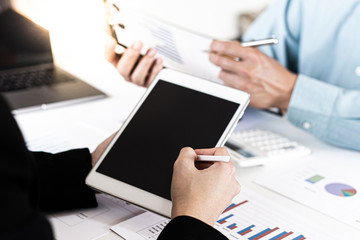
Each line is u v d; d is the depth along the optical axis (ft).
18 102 3.37
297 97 3.17
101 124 3.18
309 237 2.02
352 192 2.42
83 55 3.95
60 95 3.53
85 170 2.25
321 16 3.85
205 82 2.33
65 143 2.88
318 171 2.64
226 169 1.84
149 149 2.19
